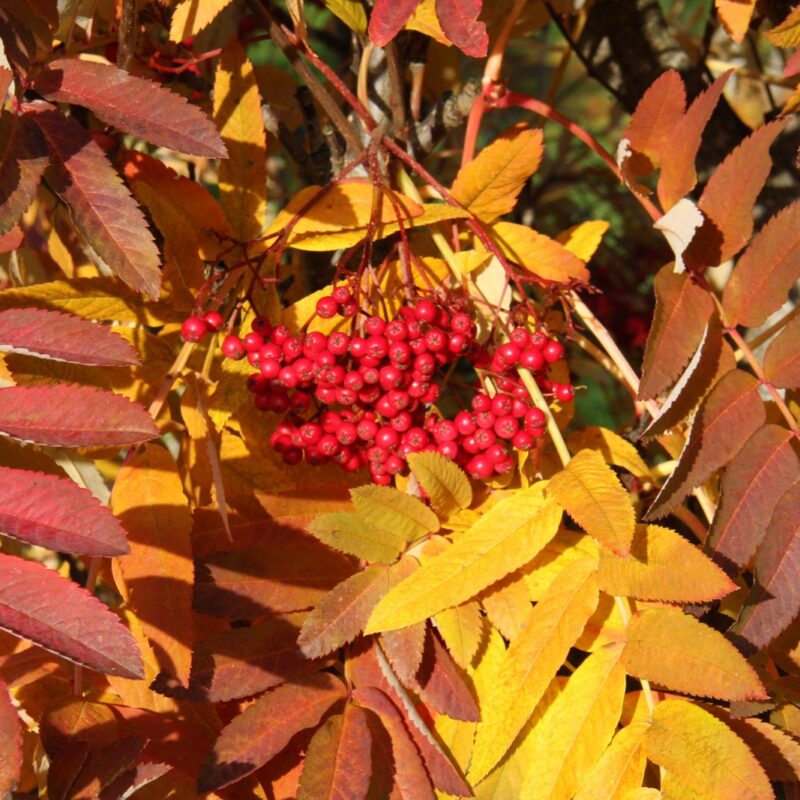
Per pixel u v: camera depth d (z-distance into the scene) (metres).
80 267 0.57
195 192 0.48
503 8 0.60
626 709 0.41
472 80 0.53
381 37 0.37
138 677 0.33
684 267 0.44
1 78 0.38
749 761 0.39
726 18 0.50
